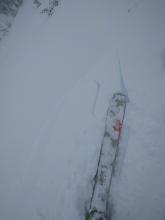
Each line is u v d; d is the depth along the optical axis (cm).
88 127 370
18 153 390
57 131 389
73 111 400
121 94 363
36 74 489
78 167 345
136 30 447
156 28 429
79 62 462
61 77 458
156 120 337
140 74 387
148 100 357
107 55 441
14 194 352
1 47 598
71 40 508
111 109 357
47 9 614
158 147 321
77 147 360
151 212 290
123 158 329
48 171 357
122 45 439
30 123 418
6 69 539
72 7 570
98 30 493
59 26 549
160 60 385
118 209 305
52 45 523
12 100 468
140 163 320
